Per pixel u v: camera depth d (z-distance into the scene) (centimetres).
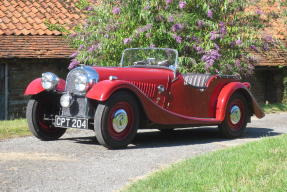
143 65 1009
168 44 1538
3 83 1845
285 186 516
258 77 2412
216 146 916
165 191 525
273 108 1858
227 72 1645
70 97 856
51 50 1914
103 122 824
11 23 1998
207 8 1527
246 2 1639
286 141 836
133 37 1498
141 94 860
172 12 1542
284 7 2222
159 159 766
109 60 1574
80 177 634
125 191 543
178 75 970
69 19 2120
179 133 1141
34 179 621
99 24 1602
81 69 863
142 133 1127
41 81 909
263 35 1731
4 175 639
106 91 811
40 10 2131
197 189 523
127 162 734
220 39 1562
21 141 930
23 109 1892
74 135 1040
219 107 1021
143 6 1498
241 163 648
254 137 1068
